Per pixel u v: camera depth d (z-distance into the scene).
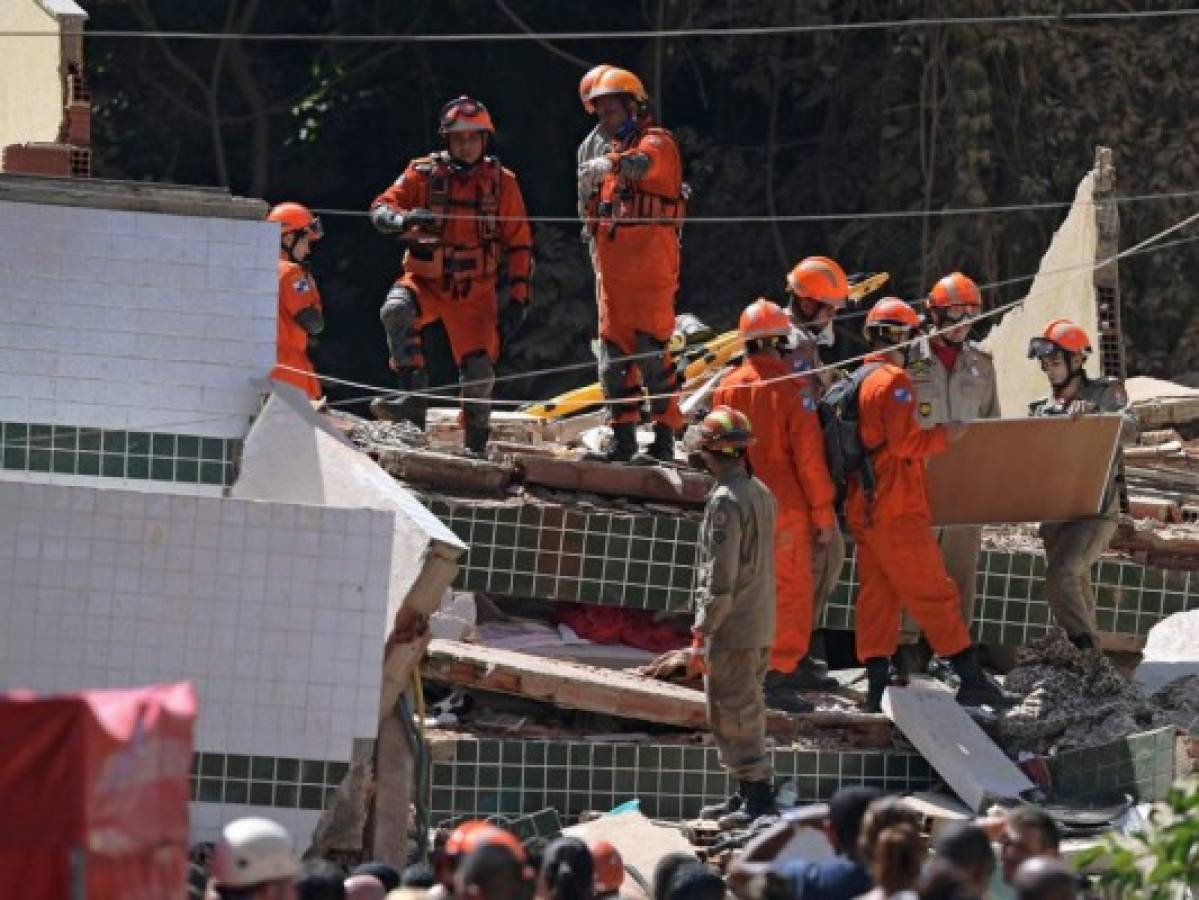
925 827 35.22
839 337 72.38
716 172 77.31
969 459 37.94
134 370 33.81
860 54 73.88
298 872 22.30
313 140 80.56
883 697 37.50
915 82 72.19
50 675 30.25
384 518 30.47
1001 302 69.75
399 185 40.66
